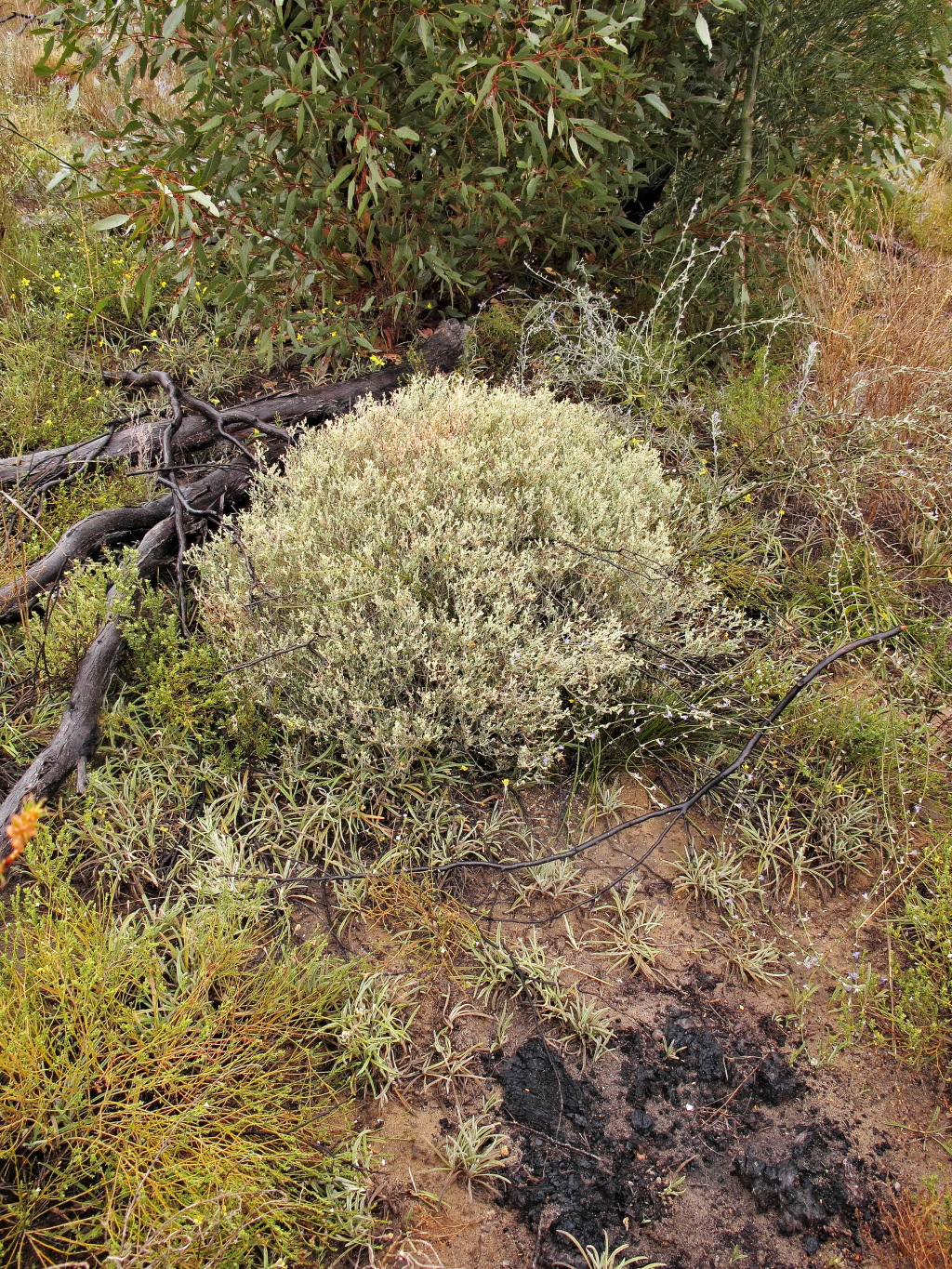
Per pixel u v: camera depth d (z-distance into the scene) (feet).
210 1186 5.66
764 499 13.21
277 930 7.73
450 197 13.98
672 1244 6.24
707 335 15.76
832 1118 7.06
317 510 10.00
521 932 8.02
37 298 15.12
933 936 7.74
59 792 8.24
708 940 8.21
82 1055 6.08
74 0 11.61
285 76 12.00
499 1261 6.02
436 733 8.67
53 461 11.49
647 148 15.10
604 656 9.28
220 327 14.67
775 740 9.78
